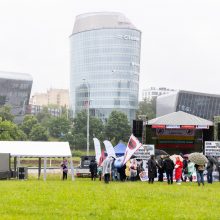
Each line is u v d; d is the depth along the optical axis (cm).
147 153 6000
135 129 6638
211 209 2828
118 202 3088
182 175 5838
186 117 6750
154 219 2384
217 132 6619
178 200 3303
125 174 5850
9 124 14925
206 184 5253
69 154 6519
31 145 6731
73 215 2473
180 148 6875
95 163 6228
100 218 2384
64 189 4081
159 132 6812
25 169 6662
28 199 3180
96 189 4119
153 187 4494
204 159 4862
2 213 2495
